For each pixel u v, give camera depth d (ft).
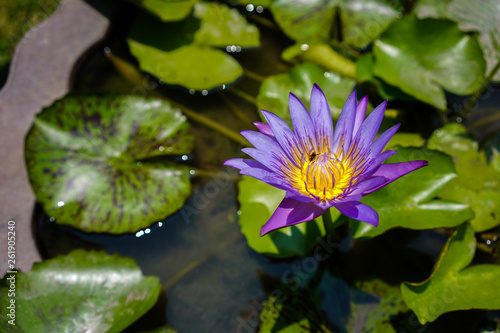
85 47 8.38
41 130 6.86
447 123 7.30
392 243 6.33
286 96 7.51
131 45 8.24
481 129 7.32
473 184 6.43
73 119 7.01
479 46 7.20
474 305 5.22
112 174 6.81
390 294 5.80
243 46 8.50
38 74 8.07
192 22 8.59
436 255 6.19
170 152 7.16
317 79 7.61
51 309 5.49
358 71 7.56
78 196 6.59
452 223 5.65
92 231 6.41
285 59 8.34
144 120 7.24
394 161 6.11
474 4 8.34
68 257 5.90
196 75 7.95
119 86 8.16
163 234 6.65
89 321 5.47
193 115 7.84
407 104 7.59
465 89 7.20
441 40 7.30
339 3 8.61
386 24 8.48
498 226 6.30
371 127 5.14
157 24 8.52
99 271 5.82
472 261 6.09
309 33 8.50
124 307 5.63
